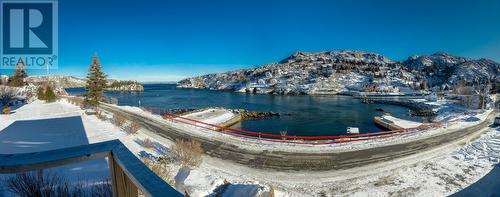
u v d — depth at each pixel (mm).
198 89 177625
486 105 44375
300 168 11656
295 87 133750
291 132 30266
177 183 7777
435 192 9438
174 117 27453
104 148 1943
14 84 60469
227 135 18250
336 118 40938
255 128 32031
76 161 1822
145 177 1401
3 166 1662
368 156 13461
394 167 11898
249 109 52375
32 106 35062
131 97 89000
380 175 10930
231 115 36062
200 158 11406
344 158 13094
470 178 10633
